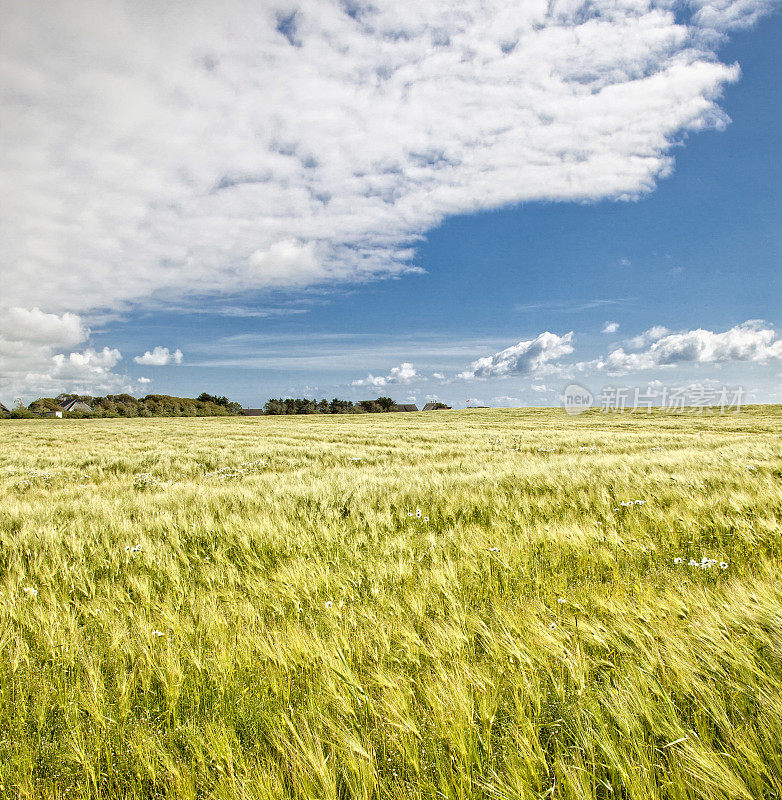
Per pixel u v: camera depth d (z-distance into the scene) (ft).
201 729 8.17
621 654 9.72
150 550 19.07
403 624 11.24
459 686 8.35
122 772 7.71
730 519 19.02
